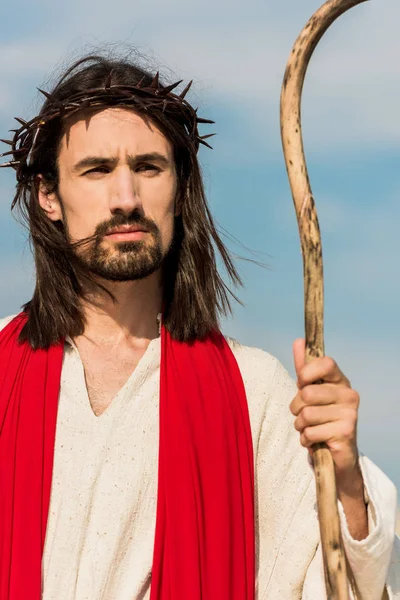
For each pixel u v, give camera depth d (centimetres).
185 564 398
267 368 442
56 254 429
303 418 342
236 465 419
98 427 407
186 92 436
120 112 414
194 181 449
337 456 345
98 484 400
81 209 410
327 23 340
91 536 395
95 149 408
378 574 373
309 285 341
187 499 405
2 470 405
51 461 402
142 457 407
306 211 341
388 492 377
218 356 441
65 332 427
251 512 416
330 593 335
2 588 389
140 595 396
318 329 340
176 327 438
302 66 343
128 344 432
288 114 343
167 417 415
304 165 342
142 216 407
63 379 419
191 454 412
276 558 417
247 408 432
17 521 394
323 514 339
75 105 412
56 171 427
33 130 435
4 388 422
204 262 448
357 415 344
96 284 421
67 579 390
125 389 415
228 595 401
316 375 338
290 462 425
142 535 401
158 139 417
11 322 445
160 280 442
